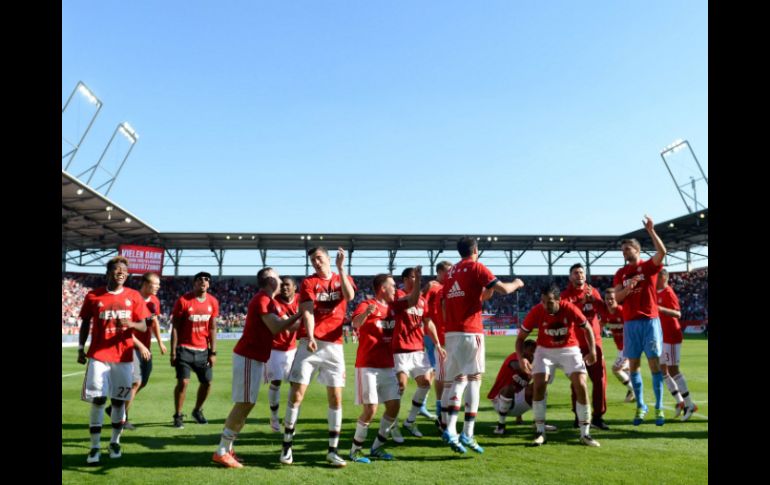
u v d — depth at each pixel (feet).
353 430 23.70
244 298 157.17
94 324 18.52
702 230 131.03
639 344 24.30
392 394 18.47
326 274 18.81
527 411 26.43
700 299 146.41
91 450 17.74
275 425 23.72
